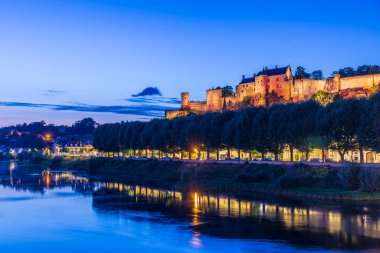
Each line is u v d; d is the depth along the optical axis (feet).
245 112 534.37
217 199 379.55
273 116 497.46
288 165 457.68
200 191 441.68
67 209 336.49
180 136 640.17
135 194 431.84
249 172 483.10
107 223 278.26
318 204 334.24
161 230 254.68
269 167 470.39
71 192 456.04
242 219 282.36
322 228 249.14
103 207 344.90
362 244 214.48
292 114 483.10
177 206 344.49
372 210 302.25
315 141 462.60
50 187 513.04
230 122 550.36
